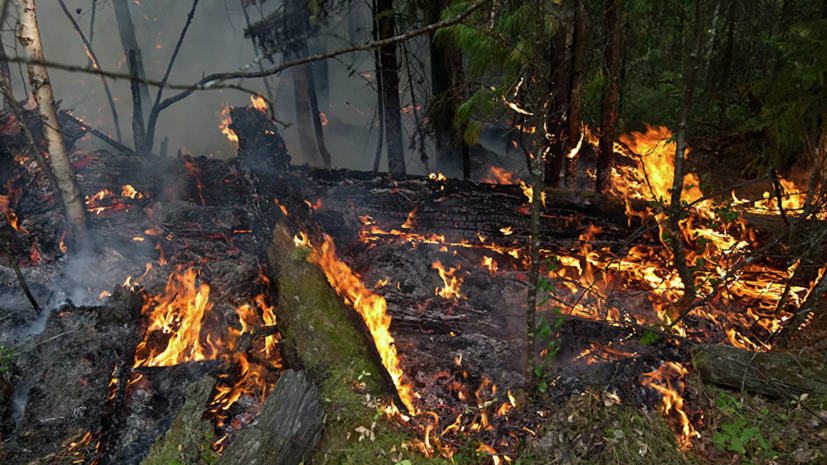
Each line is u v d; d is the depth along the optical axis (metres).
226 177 6.40
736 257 5.15
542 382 3.30
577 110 6.03
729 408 3.28
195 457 3.11
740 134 9.01
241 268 5.00
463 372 4.02
